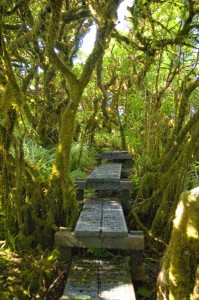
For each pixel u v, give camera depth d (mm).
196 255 2061
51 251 3350
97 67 6641
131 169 5844
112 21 3590
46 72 6281
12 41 4340
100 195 4484
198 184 4770
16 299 2844
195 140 3775
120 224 3055
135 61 5719
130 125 7426
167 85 5016
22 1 3979
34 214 3453
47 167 5379
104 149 8273
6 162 3396
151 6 5273
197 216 2023
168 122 5266
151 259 3469
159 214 3807
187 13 5320
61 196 3518
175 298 2064
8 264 3152
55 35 3346
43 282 2898
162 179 4094
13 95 3219
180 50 4805
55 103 6867
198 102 5363
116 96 7656
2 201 3498
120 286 2381
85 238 2844
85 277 2527
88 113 8562
